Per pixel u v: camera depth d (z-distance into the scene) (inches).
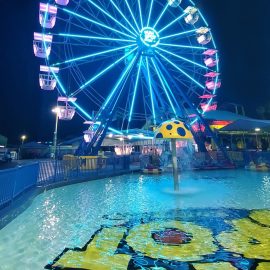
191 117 1064.8
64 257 172.7
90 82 847.7
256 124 904.9
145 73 989.8
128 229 230.1
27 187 383.9
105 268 155.7
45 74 822.5
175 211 292.4
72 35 844.6
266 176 637.3
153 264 159.5
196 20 1023.6
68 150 1659.7
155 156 845.8
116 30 899.4
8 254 179.3
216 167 812.0
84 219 265.0
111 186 504.4
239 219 255.0
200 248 182.5
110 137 1243.8
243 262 159.6
